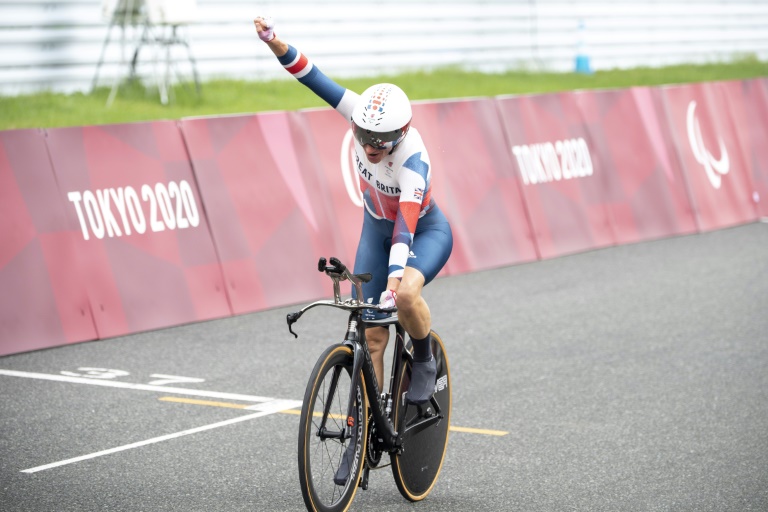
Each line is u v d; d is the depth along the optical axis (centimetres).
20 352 2395
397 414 1442
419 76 5116
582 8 6122
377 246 1509
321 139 3102
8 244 2434
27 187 2494
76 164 2588
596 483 1556
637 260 3512
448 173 3353
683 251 3675
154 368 2262
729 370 2200
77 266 2527
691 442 1744
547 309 2812
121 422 1875
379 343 1470
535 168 3603
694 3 6856
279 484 1557
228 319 2738
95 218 2586
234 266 2812
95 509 1448
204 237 2775
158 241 2686
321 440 1323
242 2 4538
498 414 1914
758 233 4050
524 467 1631
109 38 4016
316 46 4838
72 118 3525
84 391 2081
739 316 2703
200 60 4419
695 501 1480
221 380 2164
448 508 1462
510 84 5216
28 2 3878
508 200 3497
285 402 2005
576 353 2356
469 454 1697
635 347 2403
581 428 1827
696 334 2519
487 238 3409
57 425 1856
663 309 2795
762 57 7319
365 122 1344
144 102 3931
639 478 1576
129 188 2664
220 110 3953
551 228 3603
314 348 2434
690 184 4094
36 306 2444
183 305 2684
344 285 3047
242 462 1658
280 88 4491
